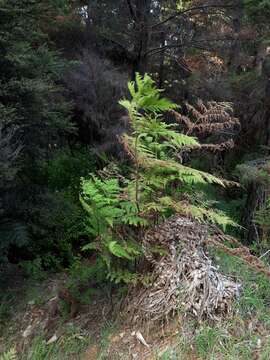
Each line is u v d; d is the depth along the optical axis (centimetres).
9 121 501
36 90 540
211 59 1027
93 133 833
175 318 348
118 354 350
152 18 895
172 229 373
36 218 561
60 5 674
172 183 412
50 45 855
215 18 974
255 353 316
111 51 962
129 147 370
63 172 746
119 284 406
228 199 689
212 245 418
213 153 711
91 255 561
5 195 549
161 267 367
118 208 391
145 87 355
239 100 720
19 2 549
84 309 414
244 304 355
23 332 430
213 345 324
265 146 615
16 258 588
